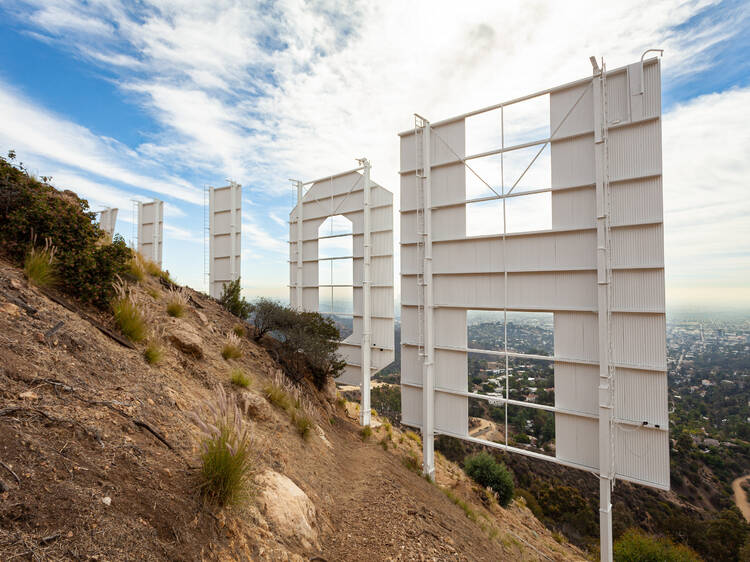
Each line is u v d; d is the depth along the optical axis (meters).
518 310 10.16
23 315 3.80
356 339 15.00
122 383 3.96
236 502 3.17
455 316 11.55
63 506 2.08
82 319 4.75
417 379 12.48
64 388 3.17
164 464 3.08
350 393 31.08
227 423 3.41
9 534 1.77
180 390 4.87
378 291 14.47
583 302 9.16
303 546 3.82
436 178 11.81
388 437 13.49
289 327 12.43
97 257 5.73
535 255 9.88
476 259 10.96
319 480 5.92
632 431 8.38
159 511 2.54
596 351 8.95
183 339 6.44
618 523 19.53
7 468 2.09
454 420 11.52
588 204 9.09
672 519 20.28
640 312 8.27
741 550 18.16
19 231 5.28
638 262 8.30
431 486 10.09
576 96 9.18
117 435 3.04
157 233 22.20
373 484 6.90
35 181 5.95
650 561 11.80
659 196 8.08
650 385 8.19
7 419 2.48
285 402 7.66
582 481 22.98
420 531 5.65
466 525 8.19
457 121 11.33
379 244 14.41
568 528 18.70
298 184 17.20
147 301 7.54
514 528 12.36
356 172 15.10
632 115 8.27
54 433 2.62
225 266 20.25
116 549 2.06
